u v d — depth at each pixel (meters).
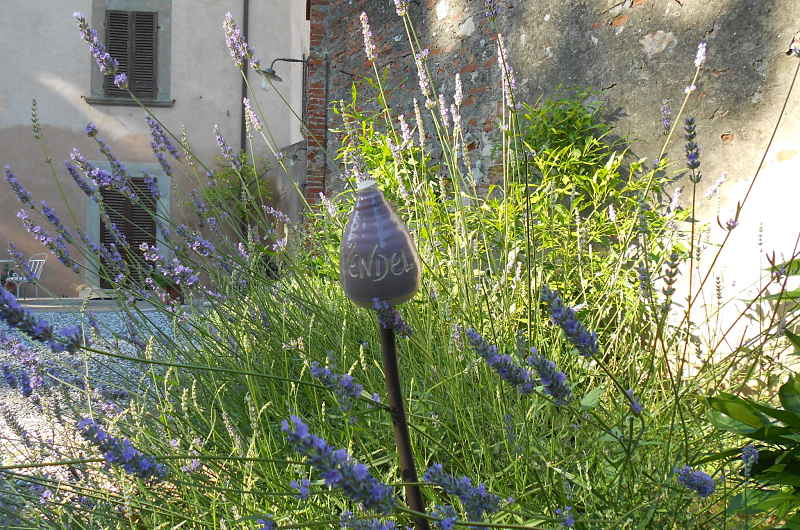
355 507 1.38
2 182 12.77
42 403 1.95
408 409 1.69
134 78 13.28
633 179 3.53
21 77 12.95
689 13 3.26
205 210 2.90
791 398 1.50
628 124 3.59
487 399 1.84
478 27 4.82
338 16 6.57
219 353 2.38
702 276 3.04
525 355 1.44
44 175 12.91
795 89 2.80
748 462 1.35
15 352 2.04
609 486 1.46
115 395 2.12
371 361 2.14
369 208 0.93
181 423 1.87
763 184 2.91
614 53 3.67
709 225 2.97
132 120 13.31
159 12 13.38
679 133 3.30
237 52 2.76
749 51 2.99
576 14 3.92
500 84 4.49
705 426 1.81
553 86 4.10
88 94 13.16
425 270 2.38
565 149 3.45
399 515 1.25
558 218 3.18
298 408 2.01
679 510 1.34
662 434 1.73
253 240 2.77
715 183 2.97
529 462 1.44
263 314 2.46
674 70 3.33
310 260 3.16
